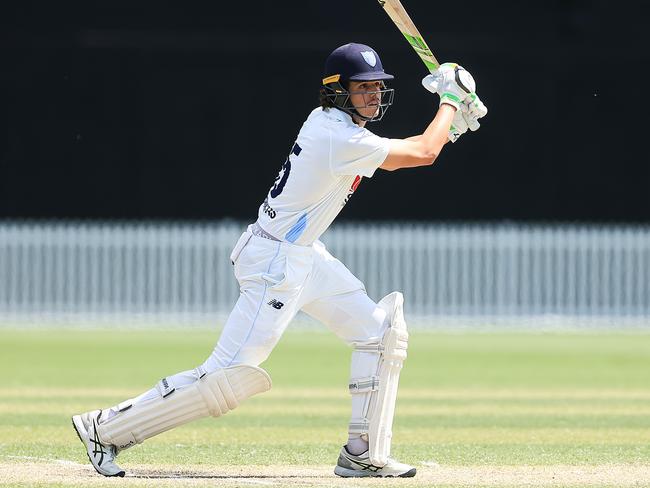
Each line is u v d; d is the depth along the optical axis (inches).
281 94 3668.8
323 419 1599.4
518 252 3378.4
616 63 3695.9
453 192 3705.7
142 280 3341.5
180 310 3341.5
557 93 3703.3
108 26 3654.0
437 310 3361.2
